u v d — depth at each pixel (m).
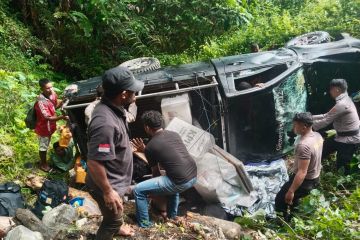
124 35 10.02
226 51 9.10
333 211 4.16
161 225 3.92
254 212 4.60
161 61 9.38
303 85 5.49
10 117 6.42
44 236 3.65
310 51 5.70
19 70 8.23
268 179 5.09
